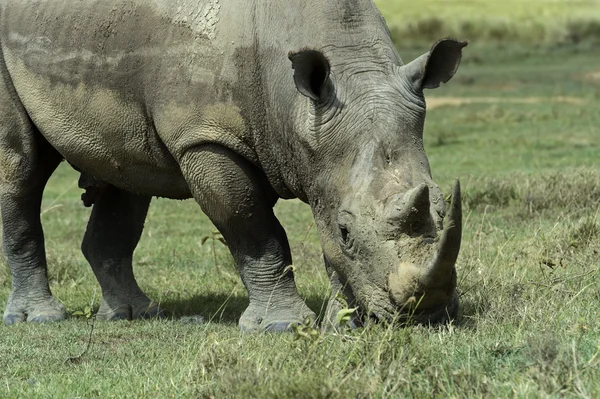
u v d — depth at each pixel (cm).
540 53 9806
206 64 1714
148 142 1834
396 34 10938
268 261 1783
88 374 1475
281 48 1645
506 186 3020
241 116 1705
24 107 2006
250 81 1684
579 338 1327
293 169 1650
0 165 2047
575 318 1492
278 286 1783
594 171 3044
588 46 10319
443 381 1185
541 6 12081
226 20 1712
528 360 1253
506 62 9325
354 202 1475
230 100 1703
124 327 1903
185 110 1734
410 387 1173
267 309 1770
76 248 2948
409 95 1539
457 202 1306
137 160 1872
